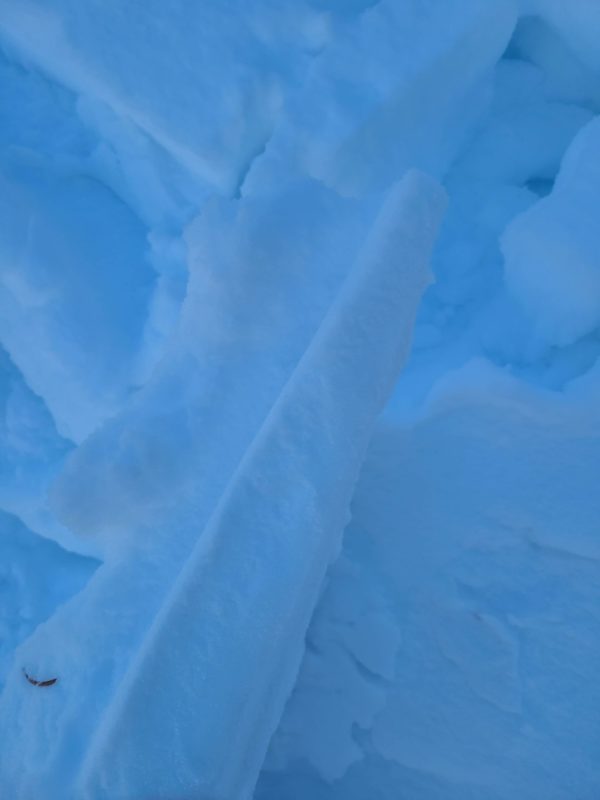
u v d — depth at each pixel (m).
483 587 2.34
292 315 1.74
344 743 2.37
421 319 2.73
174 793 1.28
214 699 1.33
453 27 2.54
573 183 2.41
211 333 1.77
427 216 1.65
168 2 2.64
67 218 2.82
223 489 1.64
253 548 1.39
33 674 1.77
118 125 2.69
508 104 3.00
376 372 1.50
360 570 2.40
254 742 1.56
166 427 1.71
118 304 2.75
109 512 1.70
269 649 1.39
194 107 2.56
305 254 1.77
